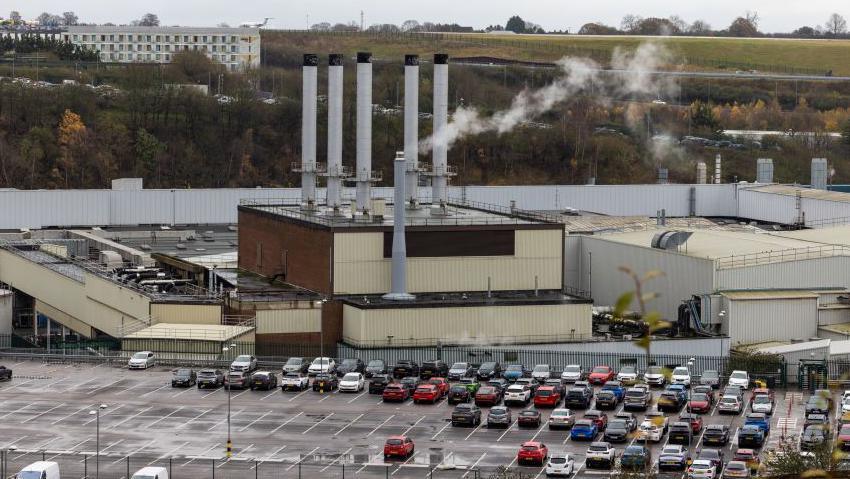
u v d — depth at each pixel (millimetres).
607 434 149500
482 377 184375
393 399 171125
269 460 142625
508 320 199875
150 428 156875
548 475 135375
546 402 168375
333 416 163250
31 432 154750
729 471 132625
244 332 196500
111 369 190125
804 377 182875
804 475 42000
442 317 198000
